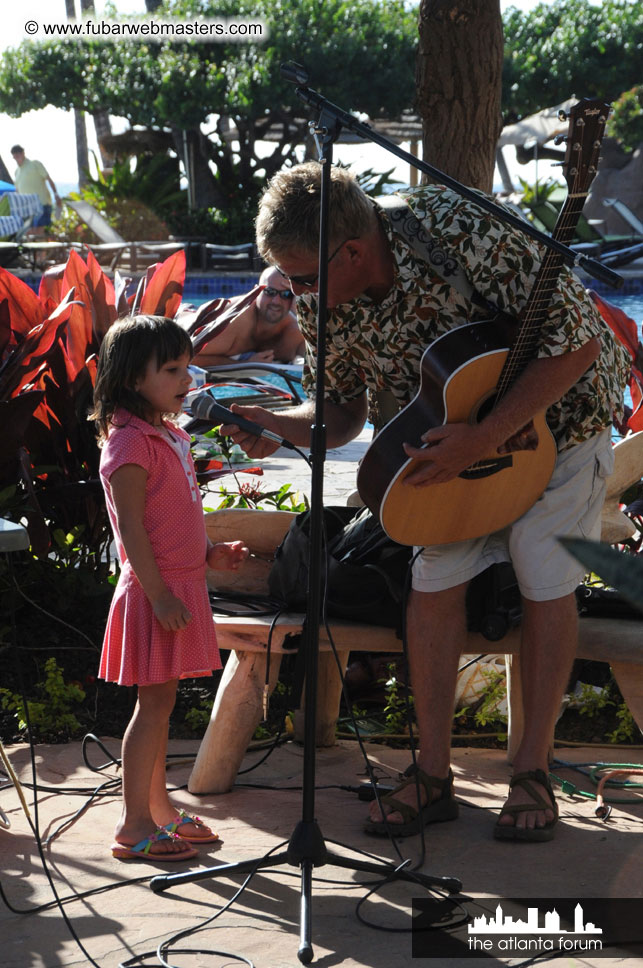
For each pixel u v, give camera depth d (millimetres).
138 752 2695
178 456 2723
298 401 8945
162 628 2666
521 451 2797
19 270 19438
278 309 10594
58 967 2150
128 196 23906
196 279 20219
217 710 3092
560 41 24547
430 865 2631
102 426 2736
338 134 2354
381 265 2795
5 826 2803
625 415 4164
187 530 2709
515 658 3305
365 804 3039
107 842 2746
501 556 2926
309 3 23500
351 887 2527
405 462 2727
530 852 2711
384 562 3014
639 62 24719
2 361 4156
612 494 3738
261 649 3037
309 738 2396
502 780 3236
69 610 4184
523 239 2742
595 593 3170
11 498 3932
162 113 23328
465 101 4855
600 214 27453
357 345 3010
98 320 4297
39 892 2479
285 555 3119
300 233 2635
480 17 4777
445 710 2893
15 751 3373
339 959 2189
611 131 25234
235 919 2363
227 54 23672
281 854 2449
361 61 23562
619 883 2525
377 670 3924
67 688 3604
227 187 26656
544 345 2709
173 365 2666
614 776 3240
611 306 4125
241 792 3119
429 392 2773
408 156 2377
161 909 2406
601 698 3727
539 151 25922
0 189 23234
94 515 4242
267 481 6566
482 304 2762
